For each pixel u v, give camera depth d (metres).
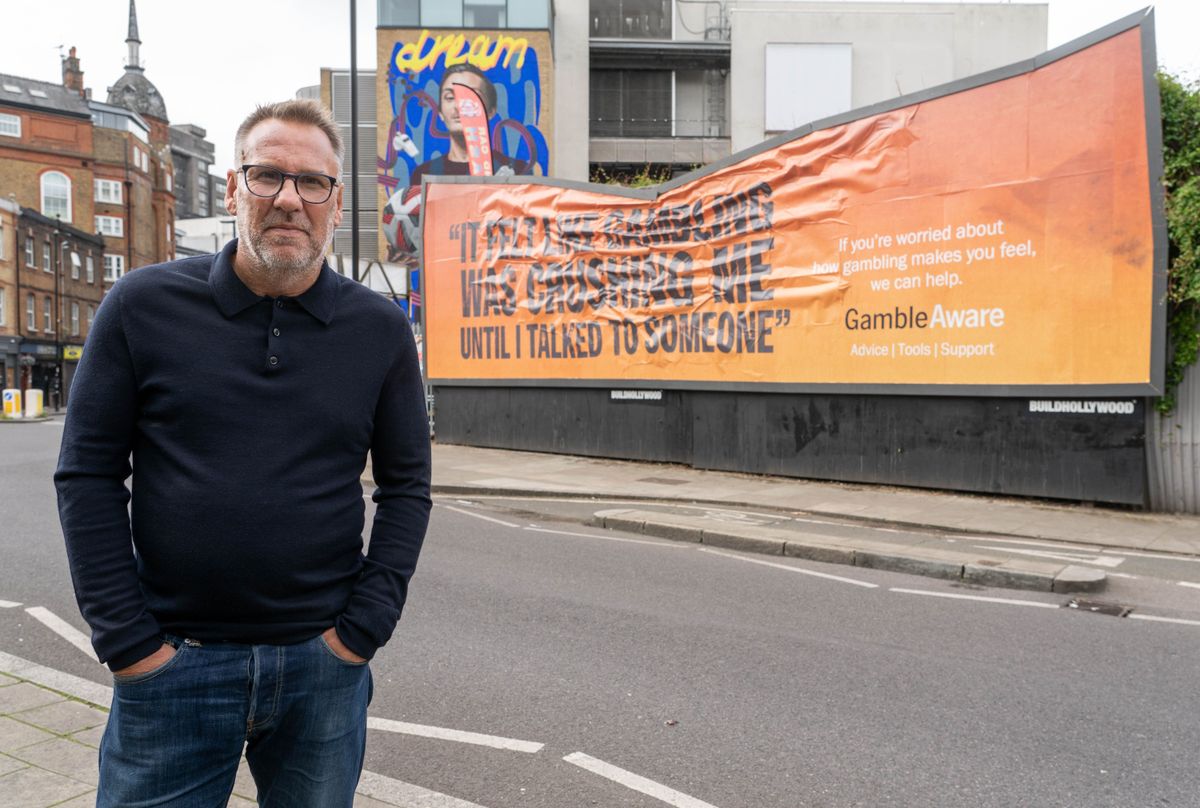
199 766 1.95
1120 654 5.72
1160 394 10.54
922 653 5.71
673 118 37.72
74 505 1.82
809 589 7.56
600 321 16.97
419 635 6.04
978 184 11.88
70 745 3.85
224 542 1.87
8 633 5.91
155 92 79.19
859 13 36.66
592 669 5.34
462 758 4.06
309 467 1.98
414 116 34.41
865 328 13.13
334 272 2.15
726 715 4.61
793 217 13.90
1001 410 11.98
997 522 10.42
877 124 12.85
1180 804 3.66
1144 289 10.59
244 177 1.95
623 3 37.97
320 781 2.08
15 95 52.56
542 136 34.47
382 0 34.31
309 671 1.98
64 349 49.72
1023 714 4.64
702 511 11.55
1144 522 10.43
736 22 36.44
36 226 47.28
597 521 10.95
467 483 13.87
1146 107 10.41
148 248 61.00
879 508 11.41
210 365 1.90
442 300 19.28
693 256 15.38
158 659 1.85
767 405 14.52
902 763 4.04
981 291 11.93
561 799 3.66
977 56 36.59
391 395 2.18
